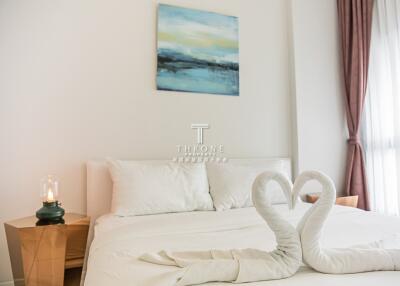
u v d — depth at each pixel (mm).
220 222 1706
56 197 2012
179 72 2545
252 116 2812
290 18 2957
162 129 2484
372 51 2869
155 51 2500
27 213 2088
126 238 1412
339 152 3035
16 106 2098
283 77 2959
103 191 2182
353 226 1477
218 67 2682
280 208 2115
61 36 2238
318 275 950
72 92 2244
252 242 1283
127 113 2389
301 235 1007
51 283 1746
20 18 2141
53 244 1752
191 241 1325
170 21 2539
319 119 2971
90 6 2330
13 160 2074
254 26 2875
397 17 2643
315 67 2992
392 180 2697
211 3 2713
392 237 1241
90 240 2113
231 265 930
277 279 932
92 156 2275
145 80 2455
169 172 2176
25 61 2137
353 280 894
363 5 2869
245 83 2807
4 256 2031
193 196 2145
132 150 2391
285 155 2922
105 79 2342
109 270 1061
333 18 3121
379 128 2812
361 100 2889
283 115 2934
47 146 2162
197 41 2619
